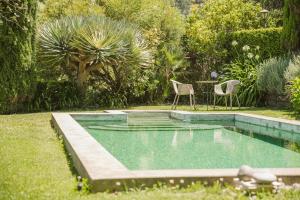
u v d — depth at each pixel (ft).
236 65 46.91
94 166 12.98
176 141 24.52
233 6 54.03
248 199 10.98
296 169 13.24
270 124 28.43
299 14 42.52
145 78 48.60
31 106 40.70
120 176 11.83
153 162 18.28
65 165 15.16
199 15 58.18
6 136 21.74
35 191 11.23
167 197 10.85
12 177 12.70
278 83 40.11
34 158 16.01
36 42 40.68
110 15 55.26
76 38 41.83
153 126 31.12
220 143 23.77
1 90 36.78
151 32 51.37
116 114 34.14
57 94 42.96
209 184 12.16
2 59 36.65
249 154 20.35
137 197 10.85
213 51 51.08
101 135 26.66
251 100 44.19
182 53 51.08
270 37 45.52
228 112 35.14
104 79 47.47
